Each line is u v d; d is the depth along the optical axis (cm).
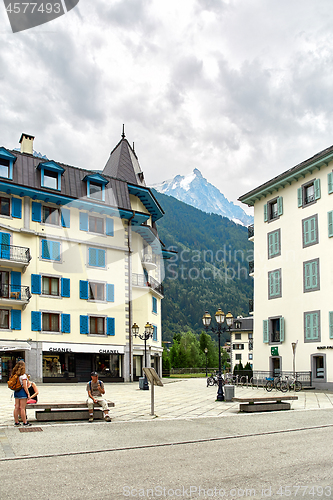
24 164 2667
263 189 3225
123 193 2856
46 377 2675
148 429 1057
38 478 627
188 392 2262
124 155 3341
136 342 3105
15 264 2583
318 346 2695
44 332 2681
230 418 1273
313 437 985
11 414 1273
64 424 1104
